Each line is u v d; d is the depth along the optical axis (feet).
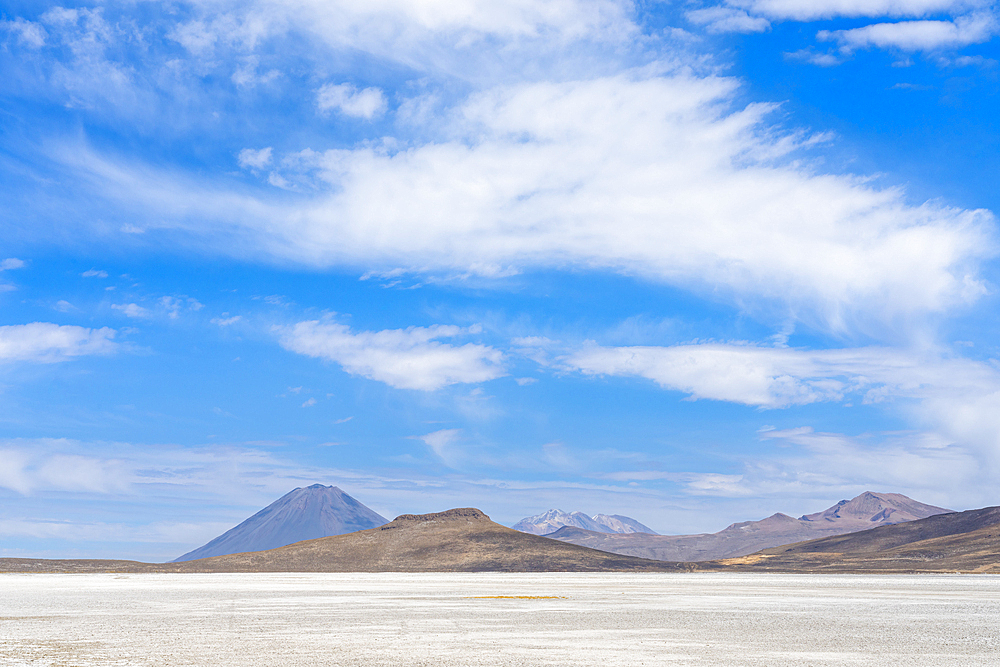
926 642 113.09
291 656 96.02
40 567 634.84
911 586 346.95
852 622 145.69
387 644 108.47
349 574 583.17
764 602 209.97
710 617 156.04
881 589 309.42
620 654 98.84
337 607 184.96
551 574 602.03
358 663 90.22
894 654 99.91
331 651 100.78
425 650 101.96
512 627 133.59
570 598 227.40
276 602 206.39
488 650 102.17
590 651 101.45
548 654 98.48
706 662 92.48
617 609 179.01
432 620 147.84
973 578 499.51
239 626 135.03
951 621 148.66
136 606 188.14
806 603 205.87
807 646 107.76
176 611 170.91
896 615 163.43
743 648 105.29
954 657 97.55
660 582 400.88
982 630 130.72
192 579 447.01
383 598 226.99
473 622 143.33
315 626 135.03
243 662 90.84
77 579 442.09
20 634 120.98
